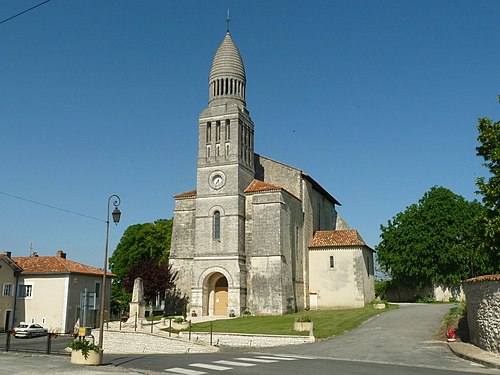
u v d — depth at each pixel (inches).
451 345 1005.2
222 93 2079.2
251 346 1257.4
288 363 837.2
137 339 1336.1
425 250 2340.1
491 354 851.4
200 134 2031.3
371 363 840.9
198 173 1991.9
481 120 1158.3
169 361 899.4
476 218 1127.6
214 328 1457.9
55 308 2016.5
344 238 2162.9
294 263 1995.6
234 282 1824.6
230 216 1898.4
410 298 2544.3
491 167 1139.3
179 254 2033.7
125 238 2903.5
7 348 1037.8
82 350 839.7
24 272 2071.9
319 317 1651.1
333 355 988.6
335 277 2097.7
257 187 1968.5
